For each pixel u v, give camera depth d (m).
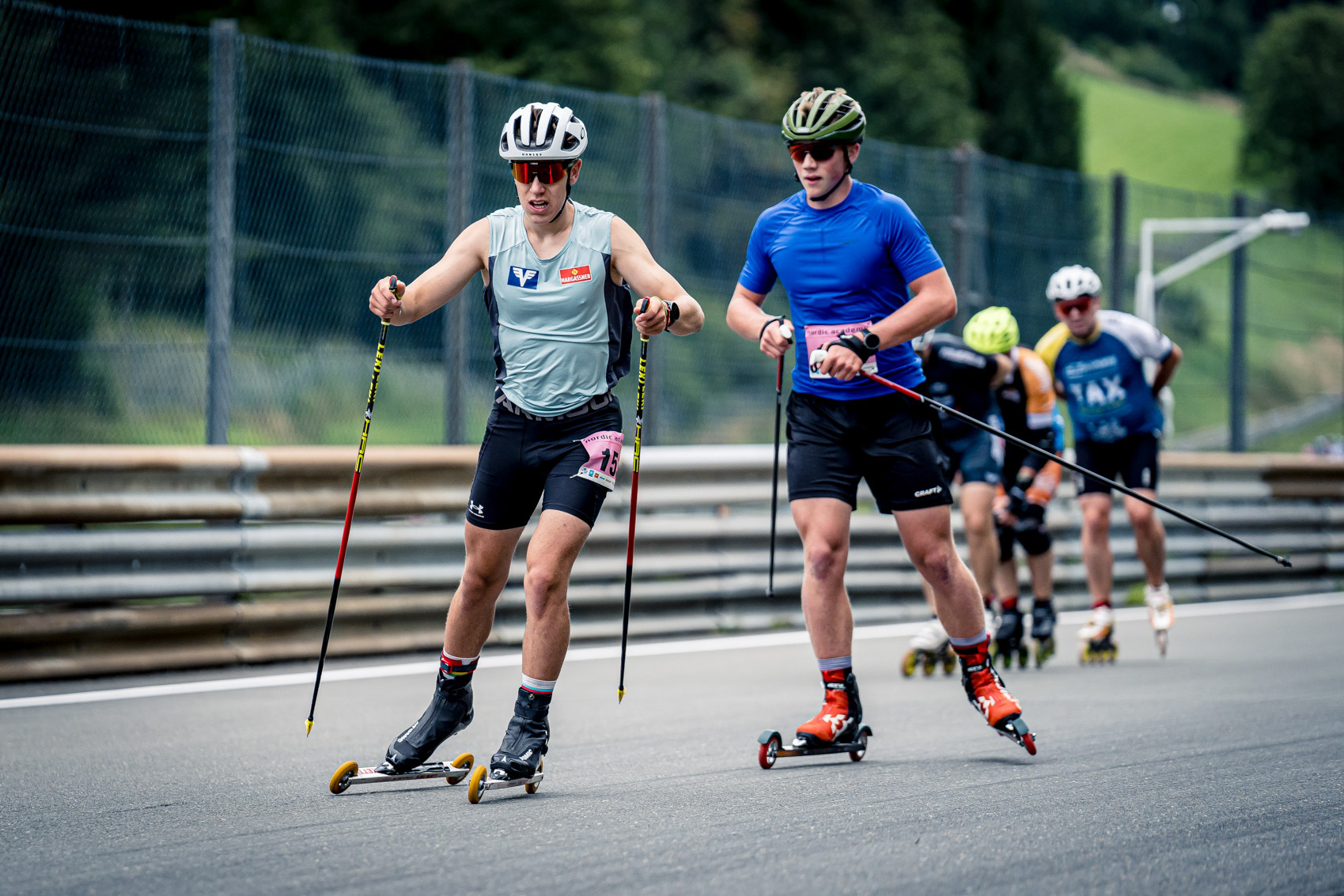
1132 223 52.50
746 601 31.44
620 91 71.44
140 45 30.73
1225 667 26.45
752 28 101.62
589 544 29.27
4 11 29.28
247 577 25.16
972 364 25.55
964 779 15.45
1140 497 16.80
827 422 17.08
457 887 11.06
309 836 12.85
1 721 19.88
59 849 12.55
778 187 40.38
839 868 11.62
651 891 10.94
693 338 39.22
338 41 64.00
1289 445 94.31
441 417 35.50
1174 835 12.77
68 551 23.25
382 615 26.59
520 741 14.68
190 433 31.86
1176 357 27.66
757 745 17.98
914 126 105.12
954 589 17.05
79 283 30.48
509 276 14.76
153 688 22.84
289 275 32.47
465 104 34.22
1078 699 22.14
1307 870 11.69
